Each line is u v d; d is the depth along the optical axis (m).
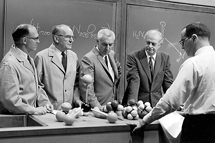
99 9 3.62
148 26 3.83
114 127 1.79
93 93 2.60
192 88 1.78
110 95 2.77
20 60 2.30
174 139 1.81
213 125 1.83
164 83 2.95
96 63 2.71
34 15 3.35
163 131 1.90
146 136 1.87
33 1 3.34
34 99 2.37
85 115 2.20
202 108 1.84
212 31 4.11
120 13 3.71
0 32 3.23
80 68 2.70
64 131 1.68
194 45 1.91
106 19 3.65
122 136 1.82
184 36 1.94
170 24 3.92
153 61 2.91
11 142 1.58
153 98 2.87
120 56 3.71
